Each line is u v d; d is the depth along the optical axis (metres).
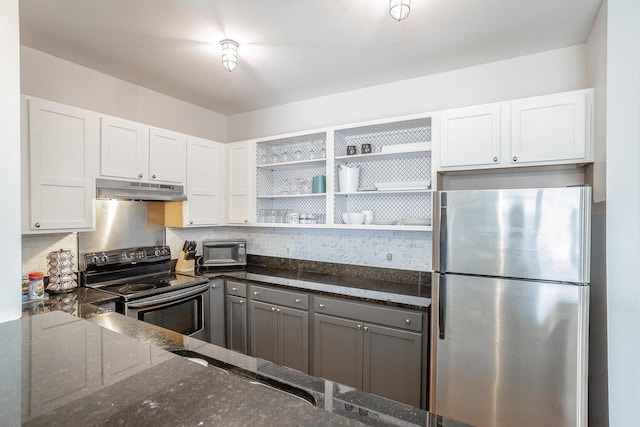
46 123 2.09
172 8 1.82
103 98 2.69
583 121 1.93
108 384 0.66
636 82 1.63
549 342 1.69
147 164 2.69
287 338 2.70
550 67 2.29
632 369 1.59
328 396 0.92
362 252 3.00
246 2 1.77
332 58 2.42
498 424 1.81
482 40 2.16
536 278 1.72
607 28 1.68
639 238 1.61
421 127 2.74
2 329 0.98
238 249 3.48
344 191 2.83
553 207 1.68
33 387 0.64
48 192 2.10
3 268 1.35
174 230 3.29
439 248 1.96
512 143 2.11
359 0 1.75
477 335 1.86
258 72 2.67
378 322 2.30
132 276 2.86
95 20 1.94
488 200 1.83
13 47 1.40
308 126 3.31
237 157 3.38
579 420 1.64
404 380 2.21
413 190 2.51
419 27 2.01
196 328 2.77
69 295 2.27
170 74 2.71
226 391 0.65
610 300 1.64
